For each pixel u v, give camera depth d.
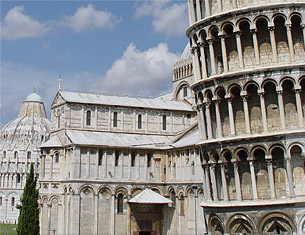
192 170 91.12
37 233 81.06
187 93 122.94
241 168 52.12
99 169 94.75
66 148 96.56
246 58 53.12
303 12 51.06
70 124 98.94
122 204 95.94
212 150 53.84
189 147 92.38
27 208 81.25
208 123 55.06
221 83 53.00
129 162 98.06
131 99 110.75
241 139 50.62
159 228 97.69
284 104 51.00
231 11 52.38
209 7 56.50
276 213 48.28
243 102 51.59
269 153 49.56
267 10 51.44
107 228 93.44
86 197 92.50
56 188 97.00
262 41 52.59
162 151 101.50
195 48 57.75
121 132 104.06
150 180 99.00
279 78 50.09
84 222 91.38
